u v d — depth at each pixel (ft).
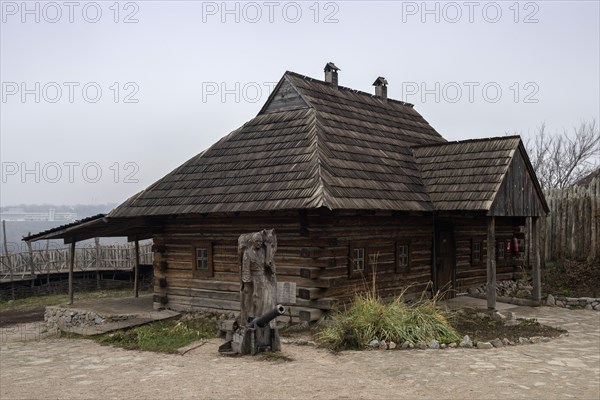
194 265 53.62
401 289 52.60
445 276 58.08
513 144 53.57
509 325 44.45
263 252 37.52
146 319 51.21
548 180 132.16
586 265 65.10
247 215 48.60
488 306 49.34
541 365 32.19
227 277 51.42
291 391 27.68
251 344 36.37
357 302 41.98
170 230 55.57
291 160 49.03
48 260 93.09
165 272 55.72
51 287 91.35
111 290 92.12
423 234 55.67
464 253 60.95
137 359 37.42
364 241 48.93
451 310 49.70
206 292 52.80
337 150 50.78
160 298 55.26
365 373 30.71
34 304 79.05
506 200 51.62
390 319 38.99
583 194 68.74
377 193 48.03
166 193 54.08
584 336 41.93
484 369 31.19
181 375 31.99
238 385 29.19
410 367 31.76
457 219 57.52
